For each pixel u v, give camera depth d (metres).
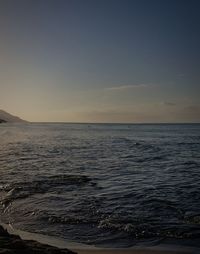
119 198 14.57
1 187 16.67
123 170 23.95
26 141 60.62
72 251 7.90
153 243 9.04
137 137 80.88
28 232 10.09
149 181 19.28
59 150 41.44
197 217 11.45
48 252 7.04
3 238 7.73
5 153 36.69
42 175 20.83
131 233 9.86
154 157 33.47
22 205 13.27
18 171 22.69
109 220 11.12
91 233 9.92
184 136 87.75
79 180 18.72
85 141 61.88
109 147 47.00
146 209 12.64
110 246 8.82
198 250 8.47
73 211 12.32
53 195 15.02
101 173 22.39
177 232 9.89
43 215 11.84
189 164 27.91
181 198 14.64
